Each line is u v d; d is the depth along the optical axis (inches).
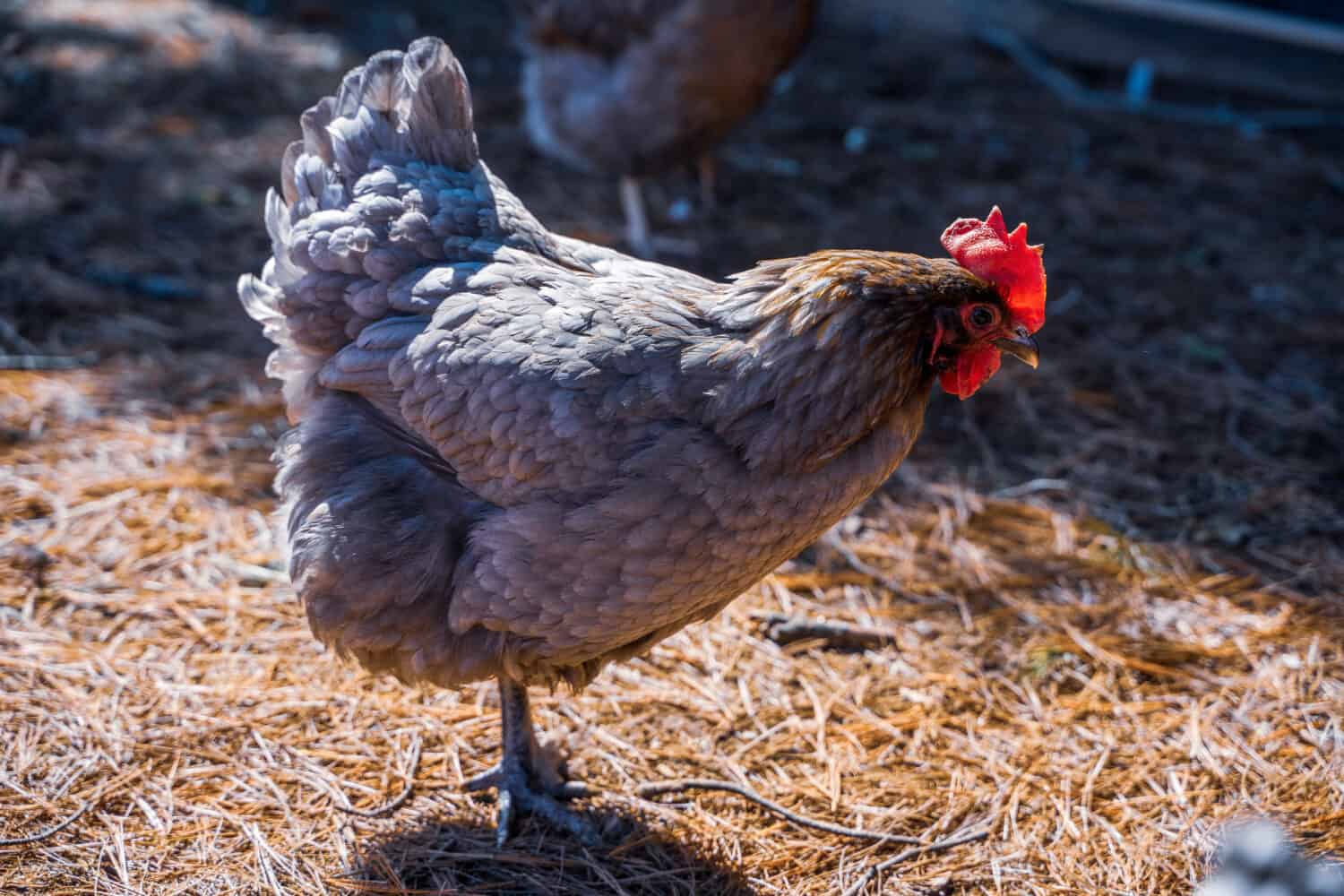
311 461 122.3
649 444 108.6
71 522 173.0
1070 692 159.0
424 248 121.7
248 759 138.2
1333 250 288.8
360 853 127.2
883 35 414.0
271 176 286.4
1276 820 135.5
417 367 114.7
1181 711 155.0
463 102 127.6
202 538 173.6
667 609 115.5
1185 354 242.7
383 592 116.9
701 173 284.0
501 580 112.9
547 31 247.8
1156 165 330.0
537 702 151.4
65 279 234.2
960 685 158.6
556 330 112.0
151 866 122.2
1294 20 369.4
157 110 311.0
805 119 346.6
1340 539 189.6
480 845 130.3
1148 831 135.6
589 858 129.3
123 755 136.3
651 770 142.2
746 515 110.1
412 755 141.3
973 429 218.2
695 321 114.0
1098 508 197.0
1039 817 137.9
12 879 118.2
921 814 137.5
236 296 240.2
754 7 230.1
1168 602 175.6
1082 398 227.9
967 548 186.1
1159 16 382.3
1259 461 209.6
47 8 359.9
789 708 153.3
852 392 107.9
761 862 130.0
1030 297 110.0
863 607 172.6
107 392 204.1
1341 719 152.4
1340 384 233.8
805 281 109.3
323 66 349.7
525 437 109.8
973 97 369.7
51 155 280.8
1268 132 359.6
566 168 306.3
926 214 293.6
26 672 146.3
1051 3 396.8
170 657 152.3
